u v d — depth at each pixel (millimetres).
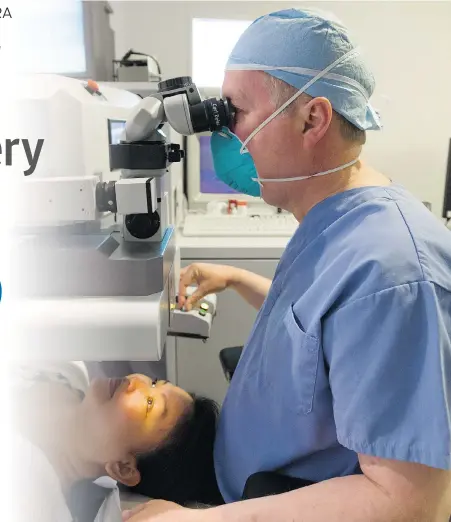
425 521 564
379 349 587
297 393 706
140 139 720
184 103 706
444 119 2211
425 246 643
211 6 2074
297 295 764
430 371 572
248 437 826
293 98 701
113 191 685
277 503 602
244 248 1579
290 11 733
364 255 642
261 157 763
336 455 749
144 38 2133
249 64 718
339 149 746
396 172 2266
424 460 556
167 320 783
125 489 918
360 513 566
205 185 2115
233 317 1650
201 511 639
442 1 2074
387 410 577
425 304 594
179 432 913
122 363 1139
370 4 2082
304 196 807
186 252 1580
